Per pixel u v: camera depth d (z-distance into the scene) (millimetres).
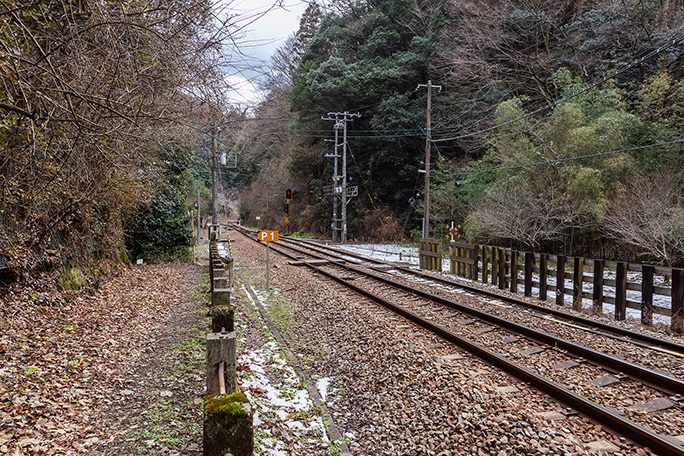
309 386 5543
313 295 11000
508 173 20156
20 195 6668
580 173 16422
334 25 44406
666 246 13938
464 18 28484
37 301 7020
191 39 5402
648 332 8055
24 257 7062
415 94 36219
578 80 19969
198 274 15352
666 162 16094
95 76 5086
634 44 20828
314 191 48344
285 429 4344
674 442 3990
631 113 18016
